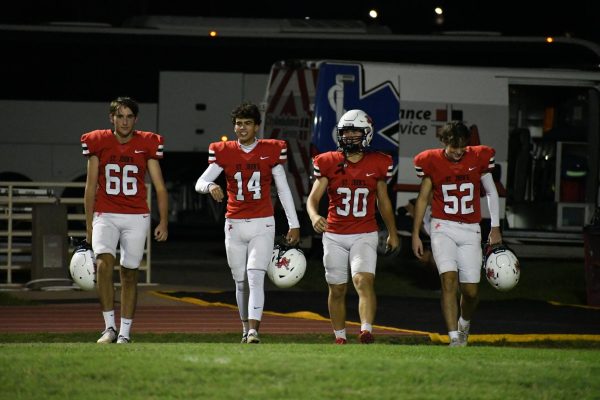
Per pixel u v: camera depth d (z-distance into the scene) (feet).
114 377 62.34
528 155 193.98
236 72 248.52
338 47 246.27
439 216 95.96
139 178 93.04
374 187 93.30
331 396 59.00
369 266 92.68
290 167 179.73
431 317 124.16
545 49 244.42
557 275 169.78
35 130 242.99
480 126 178.40
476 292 96.37
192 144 248.52
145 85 247.29
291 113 180.65
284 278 93.76
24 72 242.99
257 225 93.09
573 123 201.26
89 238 94.68
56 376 62.44
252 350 75.05
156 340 104.01
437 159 95.50
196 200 259.60
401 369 65.77
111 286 93.04
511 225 195.31
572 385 63.82
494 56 244.63
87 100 244.63
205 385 60.80
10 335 106.22
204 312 124.88
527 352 79.41
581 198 197.26
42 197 151.23
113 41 246.06
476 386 62.54
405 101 175.32
